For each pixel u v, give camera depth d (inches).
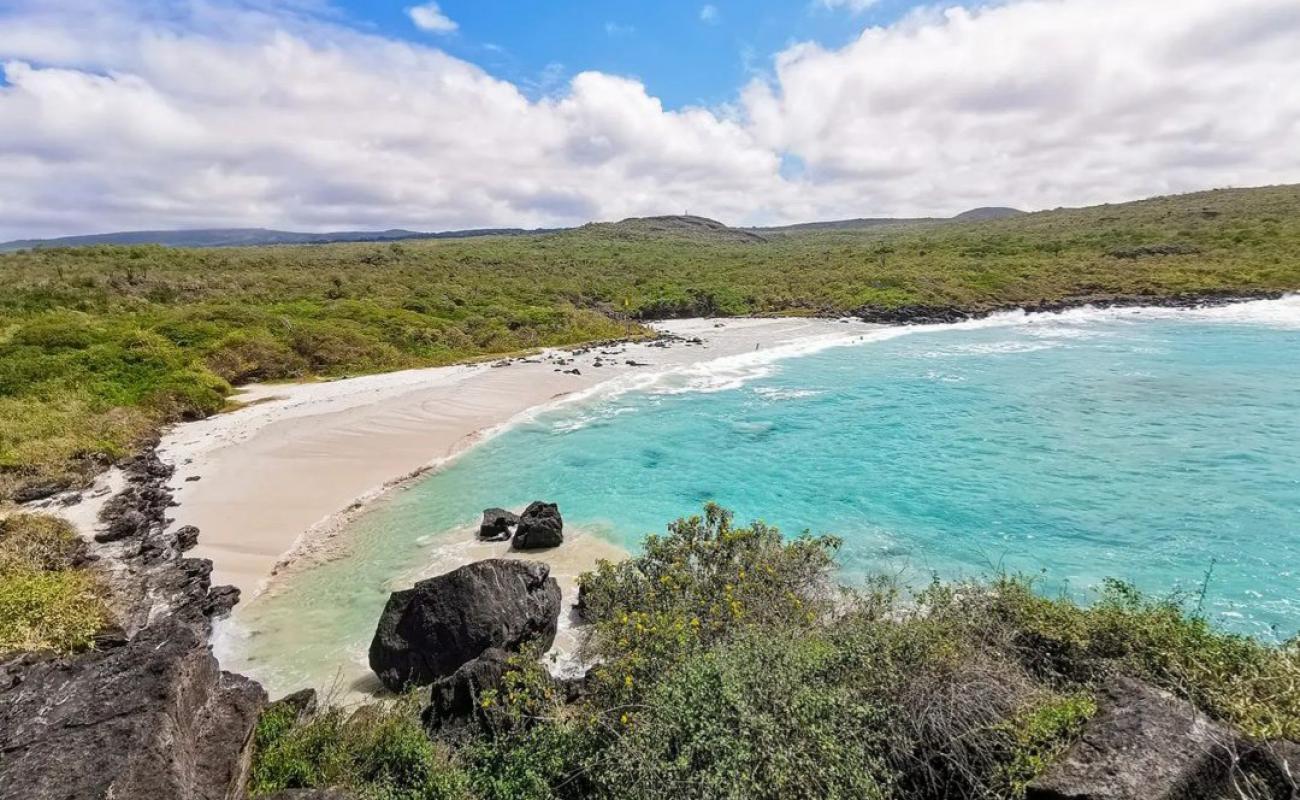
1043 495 735.1
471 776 278.2
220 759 256.7
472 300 2300.7
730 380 1413.6
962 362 1569.9
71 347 1237.7
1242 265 2783.0
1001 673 265.0
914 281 2940.5
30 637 414.0
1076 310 2509.8
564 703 328.2
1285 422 978.7
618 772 241.3
